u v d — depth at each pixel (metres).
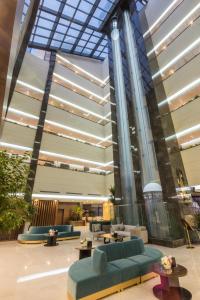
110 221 13.00
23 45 12.09
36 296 3.47
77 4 15.88
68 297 3.40
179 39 12.98
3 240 9.16
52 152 14.48
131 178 12.77
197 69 11.41
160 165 10.59
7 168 2.35
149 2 16.06
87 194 15.59
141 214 10.12
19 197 2.44
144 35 15.74
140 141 12.48
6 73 1.45
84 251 5.73
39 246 8.15
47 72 16.80
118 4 17.52
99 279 3.45
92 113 18.72
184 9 12.99
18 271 4.87
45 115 14.78
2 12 1.45
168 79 13.09
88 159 16.66
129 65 15.38
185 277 4.23
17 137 13.02
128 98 14.41
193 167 10.57
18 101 13.95
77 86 18.61
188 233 8.07
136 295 3.47
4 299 3.36
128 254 4.81
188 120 11.26
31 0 9.78
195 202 11.40
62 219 17.05
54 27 17.11
